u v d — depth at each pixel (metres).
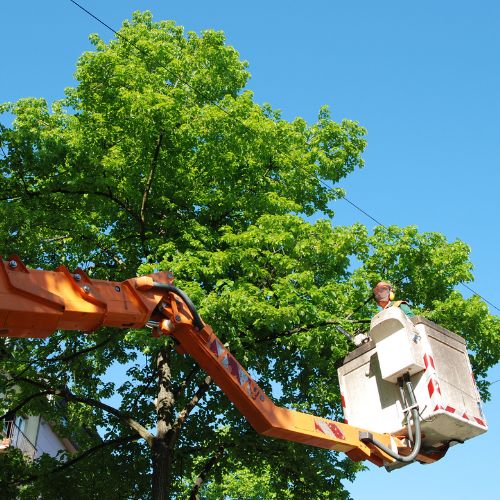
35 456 26.00
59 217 14.23
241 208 15.62
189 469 15.86
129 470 15.45
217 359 7.84
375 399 9.10
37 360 14.80
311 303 13.37
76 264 15.63
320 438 8.25
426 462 8.96
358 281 14.52
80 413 16.73
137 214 15.54
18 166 13.66
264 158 15.61
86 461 15.26
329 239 13.96
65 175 14.24
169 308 7.67
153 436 13.84
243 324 12.82
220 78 16.94
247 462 15.20
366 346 9.41
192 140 14.81
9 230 13.47
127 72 15.45
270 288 13.77
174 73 16.53
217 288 13.05
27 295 6.70
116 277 15.52
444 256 15.16
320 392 15.57
